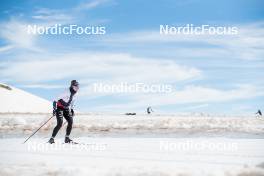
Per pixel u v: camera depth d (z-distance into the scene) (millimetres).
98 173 7488
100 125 22812
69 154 12016
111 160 10461
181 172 7234
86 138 17750
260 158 10867
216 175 6961
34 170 7949
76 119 30797
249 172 7113
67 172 7613
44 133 20703
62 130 21609
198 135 18781
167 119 29328
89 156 11461
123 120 29047
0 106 94188
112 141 16109
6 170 7824
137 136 18812
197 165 9289
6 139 17672
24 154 12070
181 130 20719
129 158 10938
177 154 11789
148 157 11156
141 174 7262
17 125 23594
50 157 11219
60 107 15617
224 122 25844
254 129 20578
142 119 30328
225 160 10391
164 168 7855
